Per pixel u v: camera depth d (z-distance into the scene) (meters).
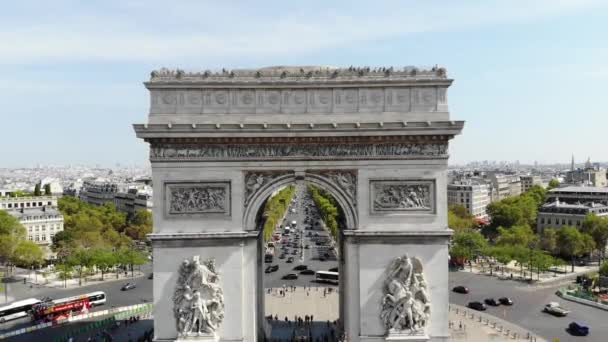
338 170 107.88
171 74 107.00
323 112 107.31
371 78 107.06
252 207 108.25
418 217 107.00
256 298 112.44
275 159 107.31
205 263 106.94
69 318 182.25
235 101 107.44
